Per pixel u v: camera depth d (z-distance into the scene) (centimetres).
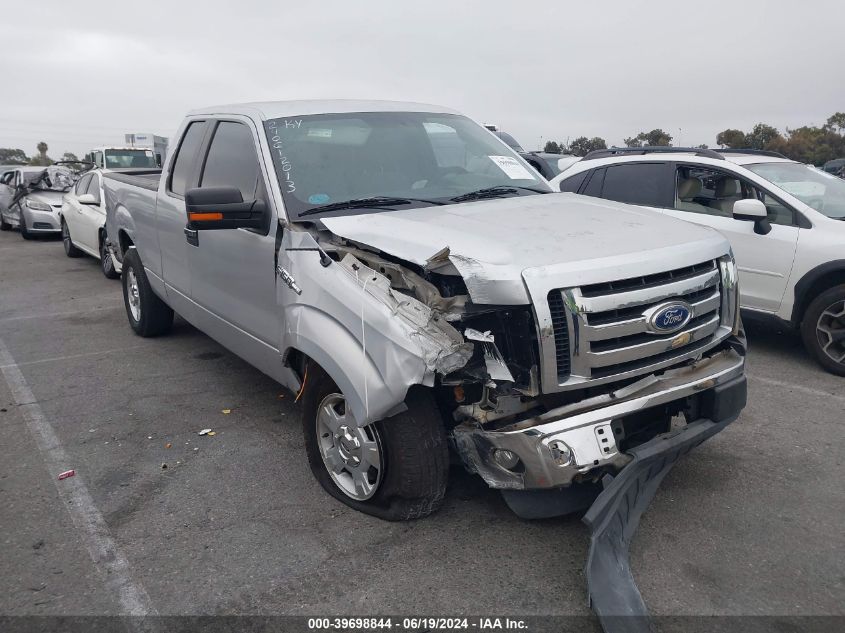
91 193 1191
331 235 391
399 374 315
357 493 375
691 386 338
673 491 394
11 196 1770
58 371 629
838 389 553
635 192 723
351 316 343
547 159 1298
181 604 309
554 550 341
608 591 288
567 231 354
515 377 317
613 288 321
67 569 335
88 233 1136
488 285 309
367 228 371
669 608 298
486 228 355
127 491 409
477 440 326
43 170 1747
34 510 389
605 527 303
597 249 331
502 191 454
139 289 692
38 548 353
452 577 322
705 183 675
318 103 487
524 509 341
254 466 437
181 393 566
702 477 410
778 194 621
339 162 441
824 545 342
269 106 480
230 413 523
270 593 315
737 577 318
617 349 322
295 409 530
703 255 354
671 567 326
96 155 2139
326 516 376
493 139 529
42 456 457
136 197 655
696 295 353
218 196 403
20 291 1008
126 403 547
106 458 452
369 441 361
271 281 416
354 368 335
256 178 439
